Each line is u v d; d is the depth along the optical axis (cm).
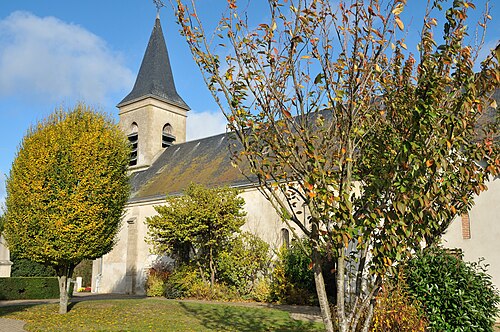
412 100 443
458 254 888
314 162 420
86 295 2338
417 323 700
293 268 1664
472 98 402
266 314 1317
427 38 420
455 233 1337
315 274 449
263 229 1939
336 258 451
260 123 458
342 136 438
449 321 738
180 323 1141
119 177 1398
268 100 447
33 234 1258
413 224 425
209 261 1923
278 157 450
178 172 2559
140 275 2392
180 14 475
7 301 1895
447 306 739
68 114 1412
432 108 398
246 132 482
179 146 2894
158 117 3011
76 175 1285
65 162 1280
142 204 2470
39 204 1245
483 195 1314
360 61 425
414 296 752
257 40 455
